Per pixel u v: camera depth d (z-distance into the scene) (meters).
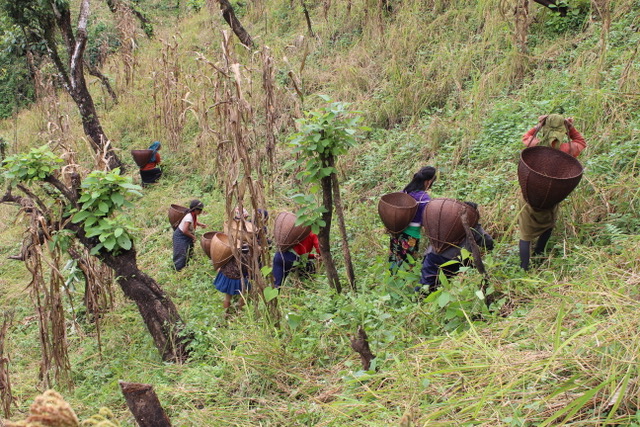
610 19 8.46
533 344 4.02
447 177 7.93
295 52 13.06
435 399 3.86
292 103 9.89
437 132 8.58
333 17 13.77
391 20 12.33
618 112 6.80
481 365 3.78
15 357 7.03
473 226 5.59
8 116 18.78
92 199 5.73
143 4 22.45
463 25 10.71
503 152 7.46
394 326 5.13
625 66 7.32
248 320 5.87
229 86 5.83
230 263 6.50
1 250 10.78
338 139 5.69
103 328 7.18
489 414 3.54
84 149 12.92
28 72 17.73
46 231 5.61
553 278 5.04
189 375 5.34
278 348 5.09
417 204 6.11
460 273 5.29
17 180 6.03
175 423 4.62
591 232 5.64
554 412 3.38
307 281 6.73
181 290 7.62
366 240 7.23
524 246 5.39
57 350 5.72
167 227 9.82
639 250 4.73
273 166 8.45
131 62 15.20
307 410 4.28
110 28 19.28
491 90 8.91
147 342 6.60
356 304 5.38
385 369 4.46
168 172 11.66
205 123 6.55
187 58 15.71
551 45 9.14
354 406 4.07
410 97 9.84
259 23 16.11
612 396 3.25
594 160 6.12
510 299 4.95
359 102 10.39
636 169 5.99
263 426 4.40
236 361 5.09
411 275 5.75
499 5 9.88
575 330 4.00
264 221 6.17
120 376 5.90
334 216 8.08
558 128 5.48
